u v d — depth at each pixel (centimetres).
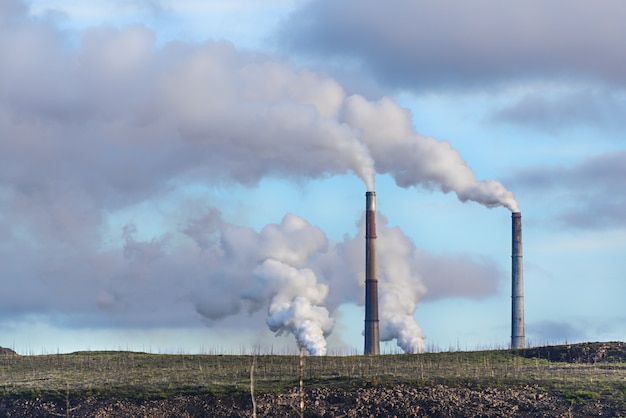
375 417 18375
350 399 19238
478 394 19150
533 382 19688
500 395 19038
